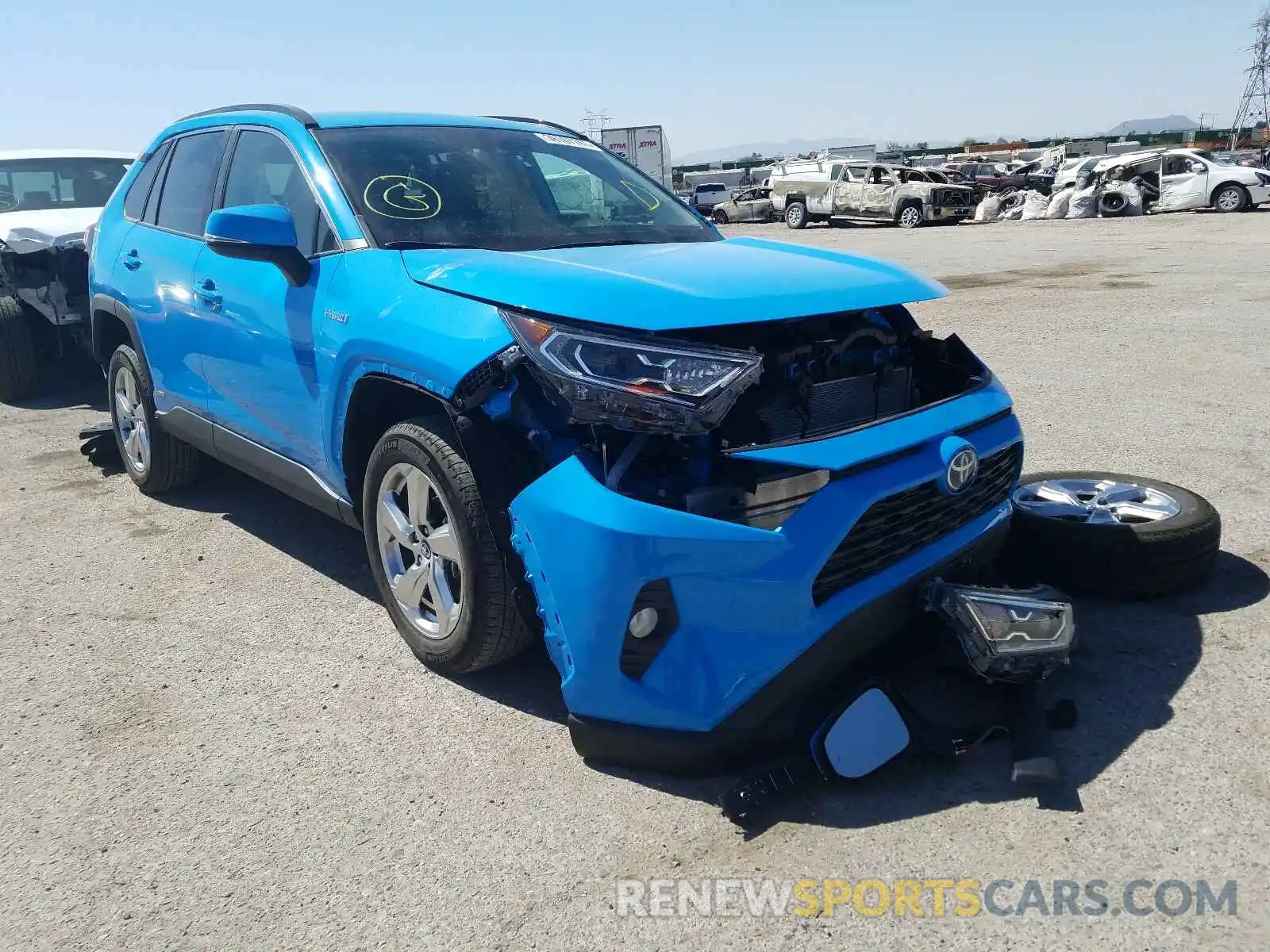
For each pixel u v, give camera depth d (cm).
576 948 219
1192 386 674
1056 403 646
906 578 274
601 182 423
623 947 218
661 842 250
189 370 448
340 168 370
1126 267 1378
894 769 272
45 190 884
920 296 304
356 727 310
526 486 275
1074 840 241
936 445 279
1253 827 242
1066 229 2222
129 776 291
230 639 374
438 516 322
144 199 509
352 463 352
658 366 253
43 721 323
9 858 258
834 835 248
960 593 273
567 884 238
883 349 304
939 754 265
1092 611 352
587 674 262
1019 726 274
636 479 257
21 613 404
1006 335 899
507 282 286
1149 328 890
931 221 2738
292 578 429
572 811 264
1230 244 1622
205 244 431
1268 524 422
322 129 391
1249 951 207
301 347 354
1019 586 363
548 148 432
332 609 396
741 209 3459
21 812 277
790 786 259
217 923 232
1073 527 350
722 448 260
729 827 254
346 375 331
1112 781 262
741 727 258
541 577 265
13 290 757
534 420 272
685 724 258
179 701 332
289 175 389
